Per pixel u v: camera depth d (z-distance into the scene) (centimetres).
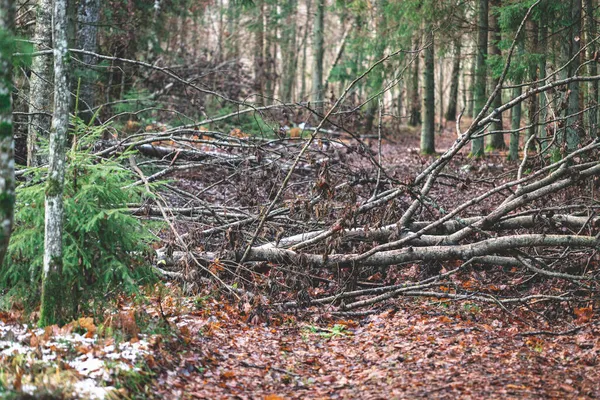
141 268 700
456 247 924
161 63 2245
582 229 923
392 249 981
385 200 1009
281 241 1007
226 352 691
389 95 5184
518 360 655
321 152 1153
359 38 2480
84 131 718
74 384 486
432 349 698
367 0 2758
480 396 559
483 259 943
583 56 1734
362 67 3841
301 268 916
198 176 1571
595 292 892
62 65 604
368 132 3256
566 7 1662
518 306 889
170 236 902
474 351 686
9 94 450
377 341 753
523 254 914
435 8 2039
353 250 983
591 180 1032
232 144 1158
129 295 746
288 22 4266
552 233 1005
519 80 1839
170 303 816
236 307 854
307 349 741
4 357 521
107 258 667
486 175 1748
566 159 928
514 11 1745
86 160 689
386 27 2348
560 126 1059
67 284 633
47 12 1217
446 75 5106
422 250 932
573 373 623
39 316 631
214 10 3794
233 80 2364
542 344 725
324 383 627
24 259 655
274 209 1080
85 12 1586
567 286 925
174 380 575
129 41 2047
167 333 661
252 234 977
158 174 1141
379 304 922
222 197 1420
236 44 3694
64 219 654
